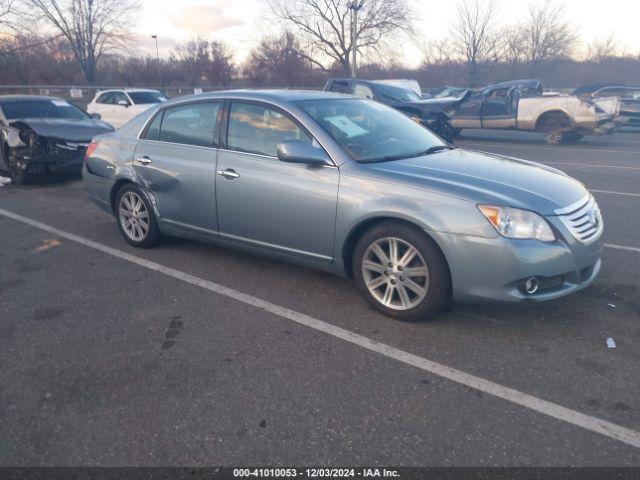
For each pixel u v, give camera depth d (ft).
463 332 11.88
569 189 12.42
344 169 12.63
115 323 12.52
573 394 9.61
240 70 144.66
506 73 126.31
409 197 11.67
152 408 9.37
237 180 14.29
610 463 7.97
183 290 14.38
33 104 31.17
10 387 10.03
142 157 16.72
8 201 25.11
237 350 11.27
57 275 15.57
